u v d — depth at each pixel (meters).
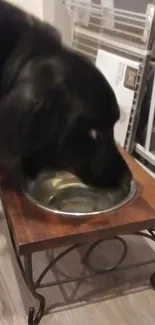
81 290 1.29
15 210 1.08
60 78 1.01
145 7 1.72
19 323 1.18
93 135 1.12
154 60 1.68
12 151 1.01
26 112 0.97
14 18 1.14
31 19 1.16
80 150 1.13
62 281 1.16
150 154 1.74
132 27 1.71
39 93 0.98
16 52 1.09
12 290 1.29
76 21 2.19
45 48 1.08
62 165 1.20
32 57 1.06
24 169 1.21
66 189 1.25
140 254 1.45
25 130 0.99
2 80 1.07
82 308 1.23
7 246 1.49
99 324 1.18
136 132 1.80
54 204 1.19
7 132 1.00
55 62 1.03
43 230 1.01
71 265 1.39
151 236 1.22
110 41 1.87
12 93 1.00
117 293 1.28
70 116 1.04
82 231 1.01
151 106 1.67
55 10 2.36
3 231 1.58
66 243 1.01
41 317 1.17
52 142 1.06
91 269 1.30
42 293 1.27
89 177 1.22
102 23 1.94
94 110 1.05
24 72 1.02
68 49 1.11
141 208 1.11
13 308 1.23
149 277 1.35
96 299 1.26
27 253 0.99
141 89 1.65
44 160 1.17
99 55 1.92
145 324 1.18
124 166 1.21
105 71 1.84
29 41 1.09
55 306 1.23
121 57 1.76
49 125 1.01
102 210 1.09
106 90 1.07
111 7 1.87
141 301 1.26
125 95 1.72
